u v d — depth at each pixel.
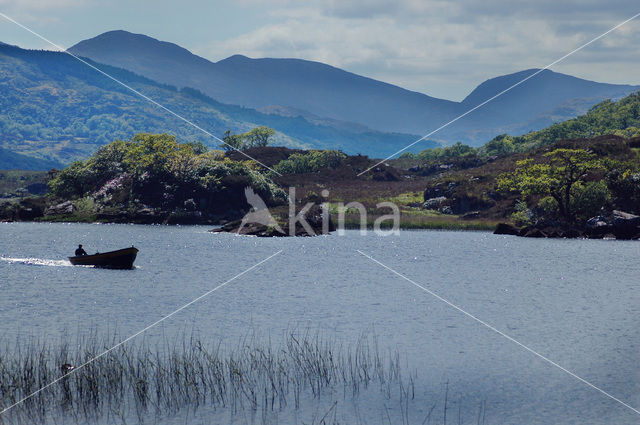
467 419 29.23
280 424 28.52
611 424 28.64
